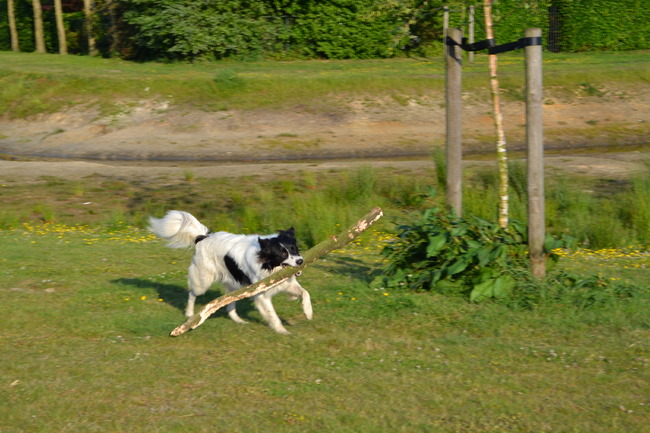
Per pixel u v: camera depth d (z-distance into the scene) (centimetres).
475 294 866
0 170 2127
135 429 567
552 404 604
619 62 3622
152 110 2902
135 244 1341
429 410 597
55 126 2845
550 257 932
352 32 3800
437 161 1834
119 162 2500
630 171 1967
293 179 1998
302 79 3116
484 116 2866
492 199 1524
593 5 4059
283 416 586
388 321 822
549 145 2694
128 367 693
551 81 3133
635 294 880
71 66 3591
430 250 894
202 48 3612
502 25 3994
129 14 3653
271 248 780
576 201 1597
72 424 576
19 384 651
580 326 787
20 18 4681
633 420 573
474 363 696
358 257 1199
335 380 659
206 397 625
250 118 2850
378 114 2880
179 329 771
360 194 1761
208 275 848
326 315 854
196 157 2550
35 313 865
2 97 3084
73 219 1652
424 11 1099
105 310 887
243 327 820
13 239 1366
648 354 707
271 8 3819
